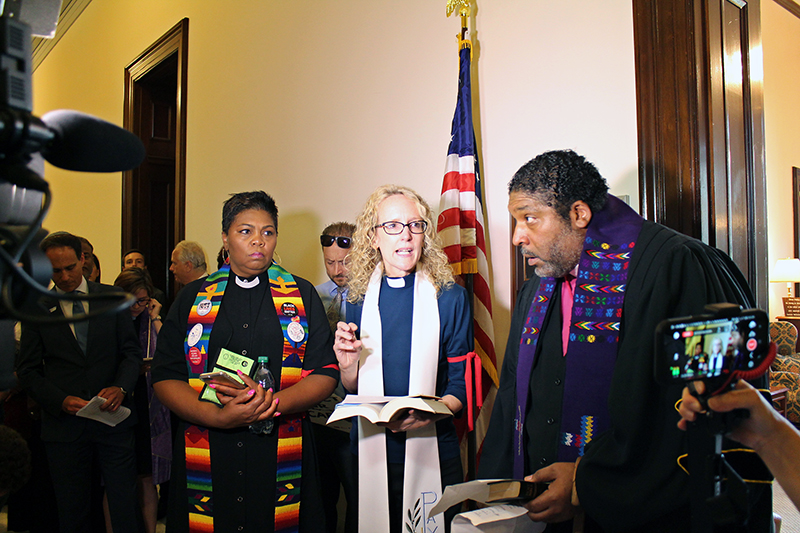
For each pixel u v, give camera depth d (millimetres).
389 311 1906
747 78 2119
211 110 4637
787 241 6234
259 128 4035
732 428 797
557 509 1201
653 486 1068
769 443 786
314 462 1899
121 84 5863
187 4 4934
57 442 2371
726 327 777
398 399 1589
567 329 1395
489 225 2492
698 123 1843
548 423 1351
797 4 6168
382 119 3031
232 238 1896
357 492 1878
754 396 783
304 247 3578
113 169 750
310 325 1965
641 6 1958
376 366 1846
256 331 1879
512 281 2361
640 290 1197
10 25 605
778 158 6066
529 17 2357
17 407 2816
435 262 1954
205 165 4684
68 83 7438
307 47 3613
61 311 2473
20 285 604
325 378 1866
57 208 7797
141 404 2811
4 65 604
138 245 5500
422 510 1728
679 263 1151
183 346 1909
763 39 5688
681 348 749
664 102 1904
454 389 1828
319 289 2852
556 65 2254
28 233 545
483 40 2541
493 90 2488
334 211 3338
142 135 5566
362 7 3197
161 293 3846
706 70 1880
